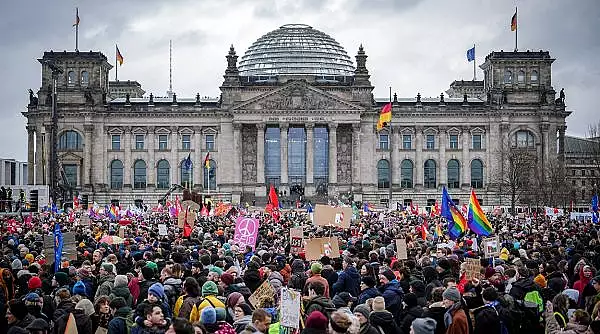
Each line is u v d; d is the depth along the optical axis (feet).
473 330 89.71
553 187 613.93
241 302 90.33
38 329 79.56
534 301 106.73
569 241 199.62
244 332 75.36
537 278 121.90
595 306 83.97
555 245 182.29
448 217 191.11
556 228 291.99
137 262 126.21
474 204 178.09
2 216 371.97
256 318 77.61
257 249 183.11
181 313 94.58
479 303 91.76
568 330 81.92
